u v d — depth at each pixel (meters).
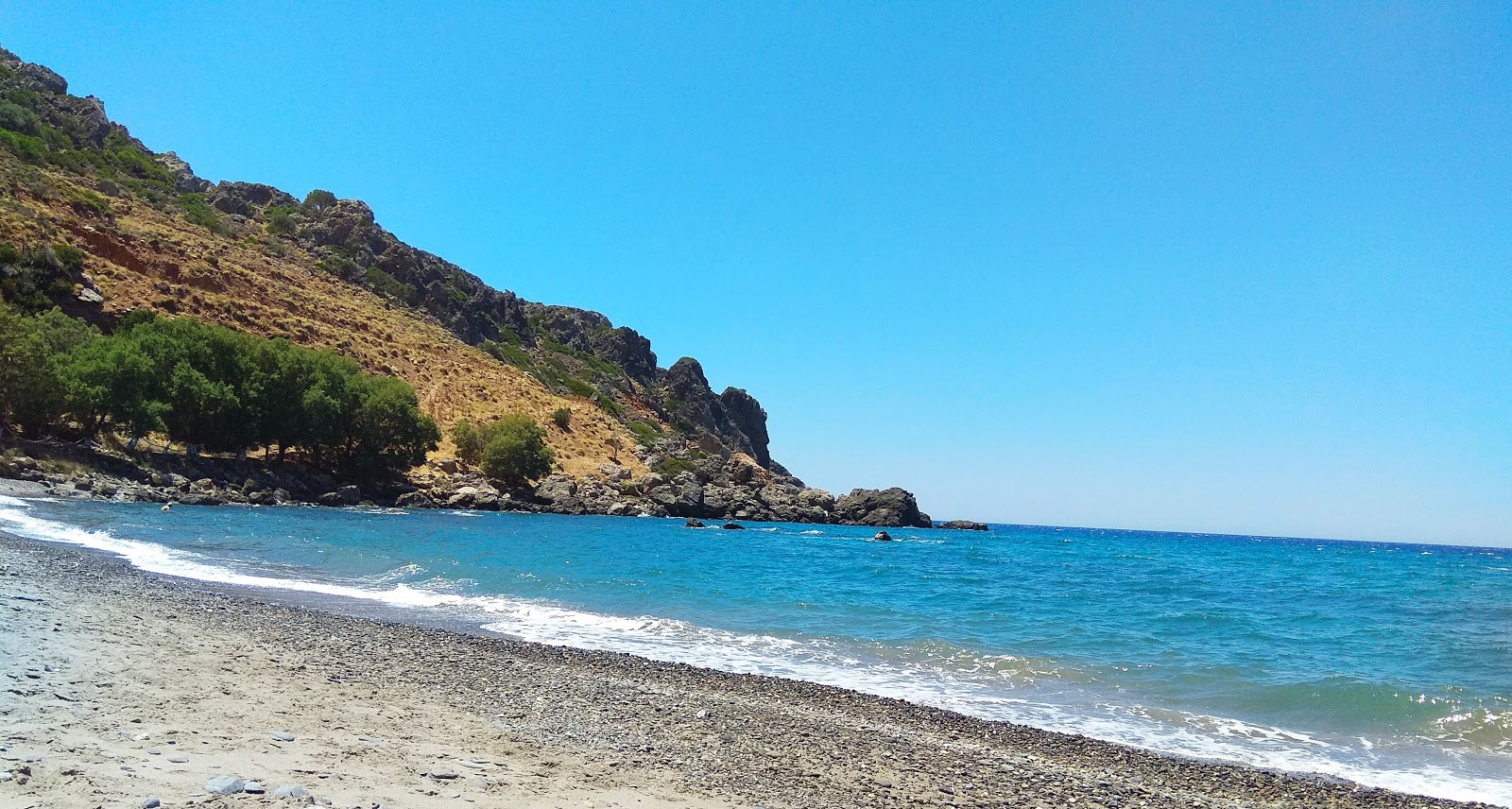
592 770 9.86
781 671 18.81
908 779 11.16
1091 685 19.00
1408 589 55.25
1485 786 12.84
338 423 84.62
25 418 60.22
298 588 26.19
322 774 8.23
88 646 13.12
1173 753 13.93
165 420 69.88
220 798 7.10
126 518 44.59
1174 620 31.36
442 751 9.84
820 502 136.38
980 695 17.58
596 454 128.50
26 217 91.75
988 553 84.50
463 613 23.97
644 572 40.03
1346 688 18.97
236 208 165.88
